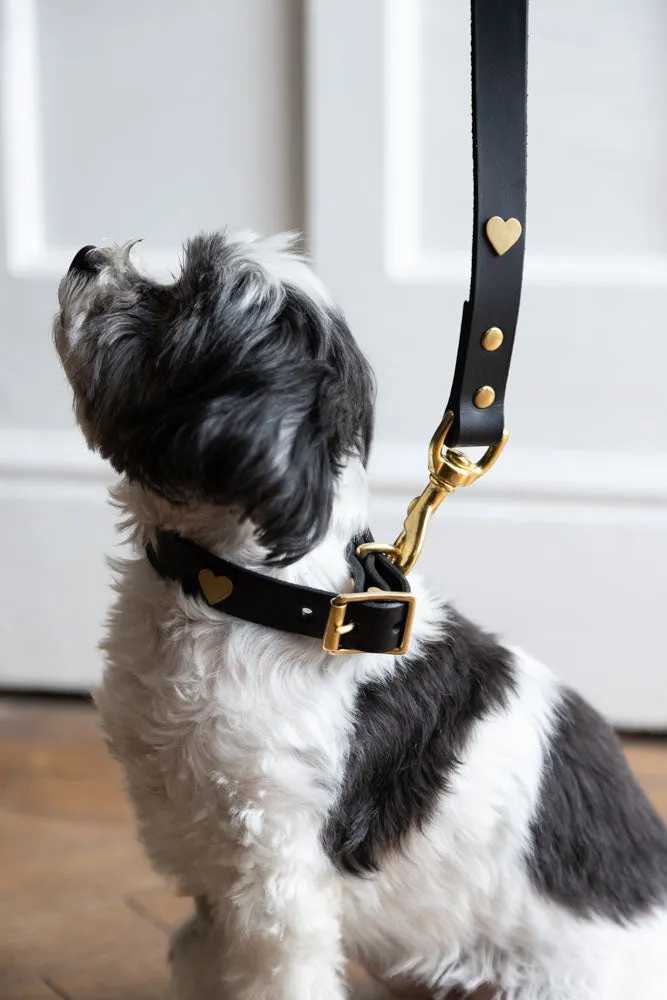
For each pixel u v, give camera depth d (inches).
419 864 47.2
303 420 42.0
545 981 49.5
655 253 91.1
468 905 48.6
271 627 45.1
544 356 91.3
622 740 93.8
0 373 96.3
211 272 45.6
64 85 93.4
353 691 46.1
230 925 46.3
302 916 45.0
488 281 43.1
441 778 47.1
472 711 49.1
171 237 94.4
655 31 87.9
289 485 40.8
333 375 43.8
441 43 89.7
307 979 45.5
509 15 41.6
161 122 93.2
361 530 48.9
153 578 47.8
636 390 91.1
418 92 90.4
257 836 44.3
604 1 87.8
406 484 92.2
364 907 47.9
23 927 63.8
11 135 93.2
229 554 45.6
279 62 91.1
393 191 90.8
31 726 93.7
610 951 50.0
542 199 91.0
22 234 95.0
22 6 92.1
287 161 92.4
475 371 44.2
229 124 92.6
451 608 54.0
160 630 46.7
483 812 47.9
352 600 43.4
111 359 45.8
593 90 89.1
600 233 91.1
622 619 93.0
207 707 44.6
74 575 97.6
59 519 96.9
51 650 99.0
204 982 51.1
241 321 44.1
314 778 44.4
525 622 94.0
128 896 67.5
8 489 97.0
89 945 62.2
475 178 42.4
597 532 92.1
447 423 45.5
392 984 54.9
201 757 44.7
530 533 92.8
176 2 91.4
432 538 93.7
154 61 92.4
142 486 44.8
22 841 73.9
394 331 92.0
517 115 42.3
